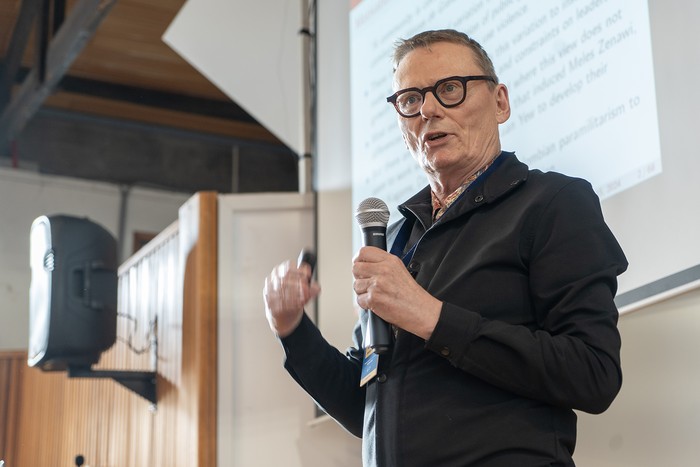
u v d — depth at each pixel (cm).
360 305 135
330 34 337
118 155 772
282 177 827
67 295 337
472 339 129
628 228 193
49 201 741
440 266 144
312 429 295
